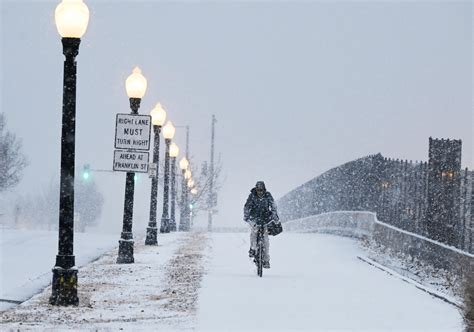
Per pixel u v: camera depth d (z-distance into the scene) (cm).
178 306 3653
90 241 8088
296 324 3219
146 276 4847
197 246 7344
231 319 3309
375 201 7731
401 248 6016
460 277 4225
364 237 7800
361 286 4416
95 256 6512
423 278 5022
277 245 7456
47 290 4312
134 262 5734
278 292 4131
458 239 5438
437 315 3478
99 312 3506
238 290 4188
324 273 5091
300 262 5828
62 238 3756
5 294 4231
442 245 5069
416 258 5600
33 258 6216
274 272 5125
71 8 3775
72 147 3788
